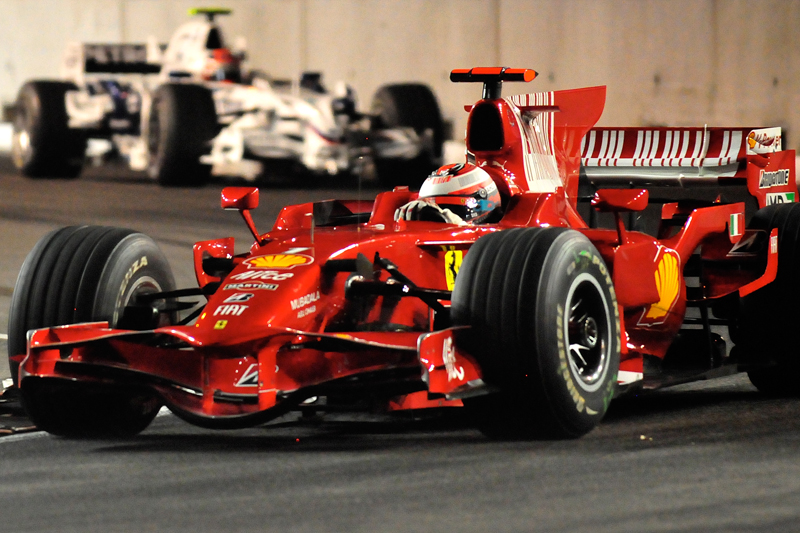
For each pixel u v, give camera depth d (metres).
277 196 55.78
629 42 83.50
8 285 34.97
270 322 16.08
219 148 60.91
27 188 61.50
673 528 12.58
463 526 12.73
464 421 18.47
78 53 69.00
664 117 82.44
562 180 22.06
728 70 79.19
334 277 17.42
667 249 20.47
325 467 15.48
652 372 20.66
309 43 102.19
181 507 13.69
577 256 16.81
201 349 15.80
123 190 60.25
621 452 16.14
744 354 21.80
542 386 16.16
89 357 17.48
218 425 16.05
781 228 21.44
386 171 60.31
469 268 16.58
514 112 20.52
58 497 14.27
